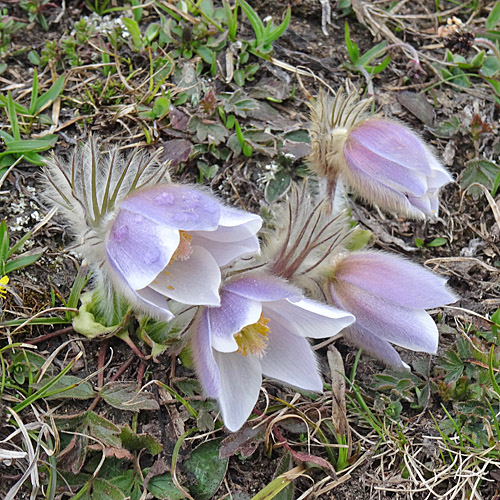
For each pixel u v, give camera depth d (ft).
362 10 1.78
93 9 1.74
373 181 1.41
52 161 1.43
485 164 1.65
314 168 1.49
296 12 1.78
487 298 1.57
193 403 1.41
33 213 1.53
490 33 1.79
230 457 1.41
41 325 1.45
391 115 1.69
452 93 1.73
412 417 1.45
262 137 1.62
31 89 1.64
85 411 1.39
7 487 1.35
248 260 1.39
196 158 1.60
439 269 1.59
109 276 1.36
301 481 1.40
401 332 1.37
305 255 1.39
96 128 1.61
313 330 1.33
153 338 1.42
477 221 1.63
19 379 1.40
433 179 1.41
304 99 1.69
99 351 1.44
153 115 1.62
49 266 1.50
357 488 1.41
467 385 1.46
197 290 1.30
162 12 1.74
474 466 1.42
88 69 1.67
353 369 1.45
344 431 1.42
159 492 1.36
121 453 1.36
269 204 1.59
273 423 1.40
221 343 1.30
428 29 1.81
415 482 1.41
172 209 1.29
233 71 1.68
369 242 1.59
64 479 1.36
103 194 1.37
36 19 1.71
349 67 1.73
